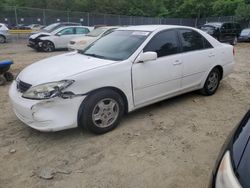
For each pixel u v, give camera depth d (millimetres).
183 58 4719
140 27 4805
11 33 21000
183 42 4820
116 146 3572
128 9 51875
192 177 2961
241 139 1791
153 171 3057
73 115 3518
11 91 3852
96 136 3832
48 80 3424
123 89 3922
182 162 3234
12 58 11938
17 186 2822
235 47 18562
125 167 3125
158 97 4496
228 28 19812
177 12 48188
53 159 3283
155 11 53781
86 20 28625
